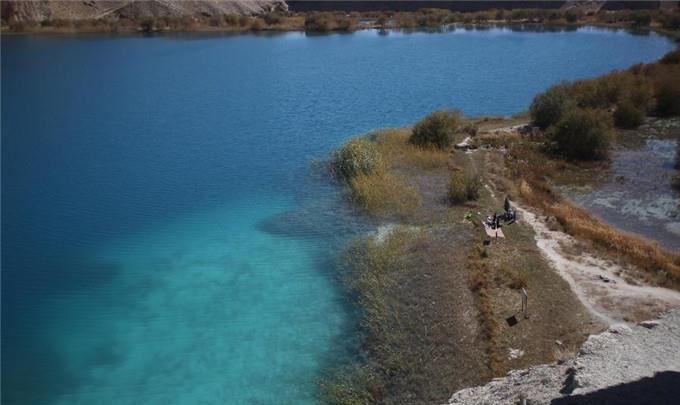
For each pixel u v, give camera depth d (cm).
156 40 10106
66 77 7069
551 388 1633
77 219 3219
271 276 2552
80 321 2294
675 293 2245
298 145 4434
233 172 3884
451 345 1978
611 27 11094
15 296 2475
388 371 1898
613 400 1498
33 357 2089
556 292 2241
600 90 4956
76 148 4488
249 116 5306
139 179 3816
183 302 2395
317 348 2067
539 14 12156
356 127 4900
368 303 2266
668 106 4938
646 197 3391
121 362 2055
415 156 3766
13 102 5888
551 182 3619
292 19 12556
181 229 3062
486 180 3469
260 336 2153
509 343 1964
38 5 11012
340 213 3114
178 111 5528
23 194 3594
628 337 1825
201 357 2056
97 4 11600
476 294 2234
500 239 2672
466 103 5688
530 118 4884
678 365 1655
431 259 2505
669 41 9306
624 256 2538
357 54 8612
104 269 2686
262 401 1839
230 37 10556
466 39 10038
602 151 4003
